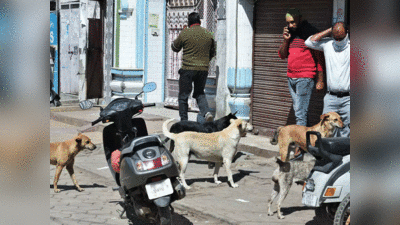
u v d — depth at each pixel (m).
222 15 9.52
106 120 5.07
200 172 7.30
